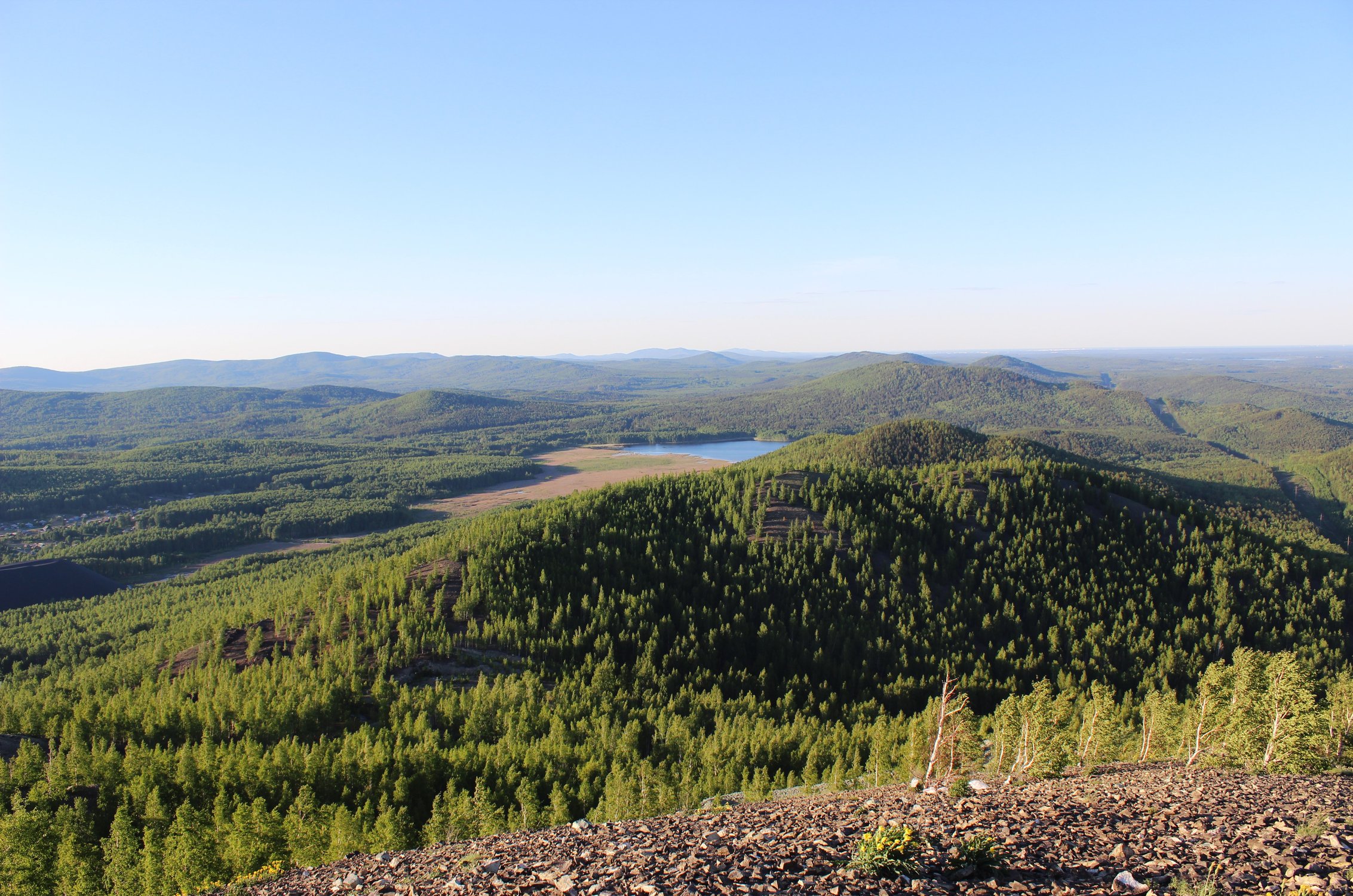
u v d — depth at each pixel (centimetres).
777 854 2631
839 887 2253
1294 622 13538
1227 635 12938
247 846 6031
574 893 2500
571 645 11462
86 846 6338
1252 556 15088
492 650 11275
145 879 5812
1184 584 14500
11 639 16288
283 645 11719
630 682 10812
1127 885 2158
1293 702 4522
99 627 16975
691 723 9288
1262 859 2320
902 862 2344
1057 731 5125
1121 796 3391
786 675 11662
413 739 8425
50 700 9612
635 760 7981
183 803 6397
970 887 2230
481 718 8931
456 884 2822
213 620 13688
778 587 13812
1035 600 13812
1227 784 3700
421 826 7144
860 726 9050
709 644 11981
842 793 4688
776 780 7431
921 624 13225
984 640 13138
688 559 14150
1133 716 9131
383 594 12450
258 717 8788
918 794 3991
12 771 7325
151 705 9200
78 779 7412
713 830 3188
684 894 2300
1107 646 12650
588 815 6831
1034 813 3050
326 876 3469
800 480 18725
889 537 15400
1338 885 2016
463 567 13438
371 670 10444
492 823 6456
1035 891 2164
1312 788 3525
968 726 5069
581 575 13325
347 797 7219
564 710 9338
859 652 12406
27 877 6116
